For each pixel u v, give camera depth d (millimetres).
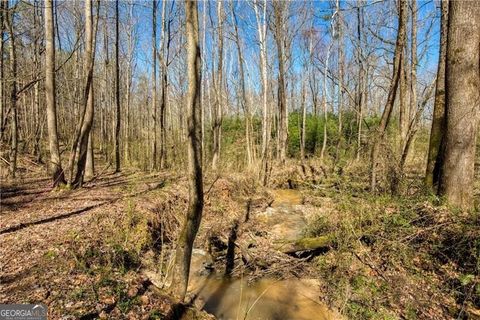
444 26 6473
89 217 6016
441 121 6543
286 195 12633
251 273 5559
